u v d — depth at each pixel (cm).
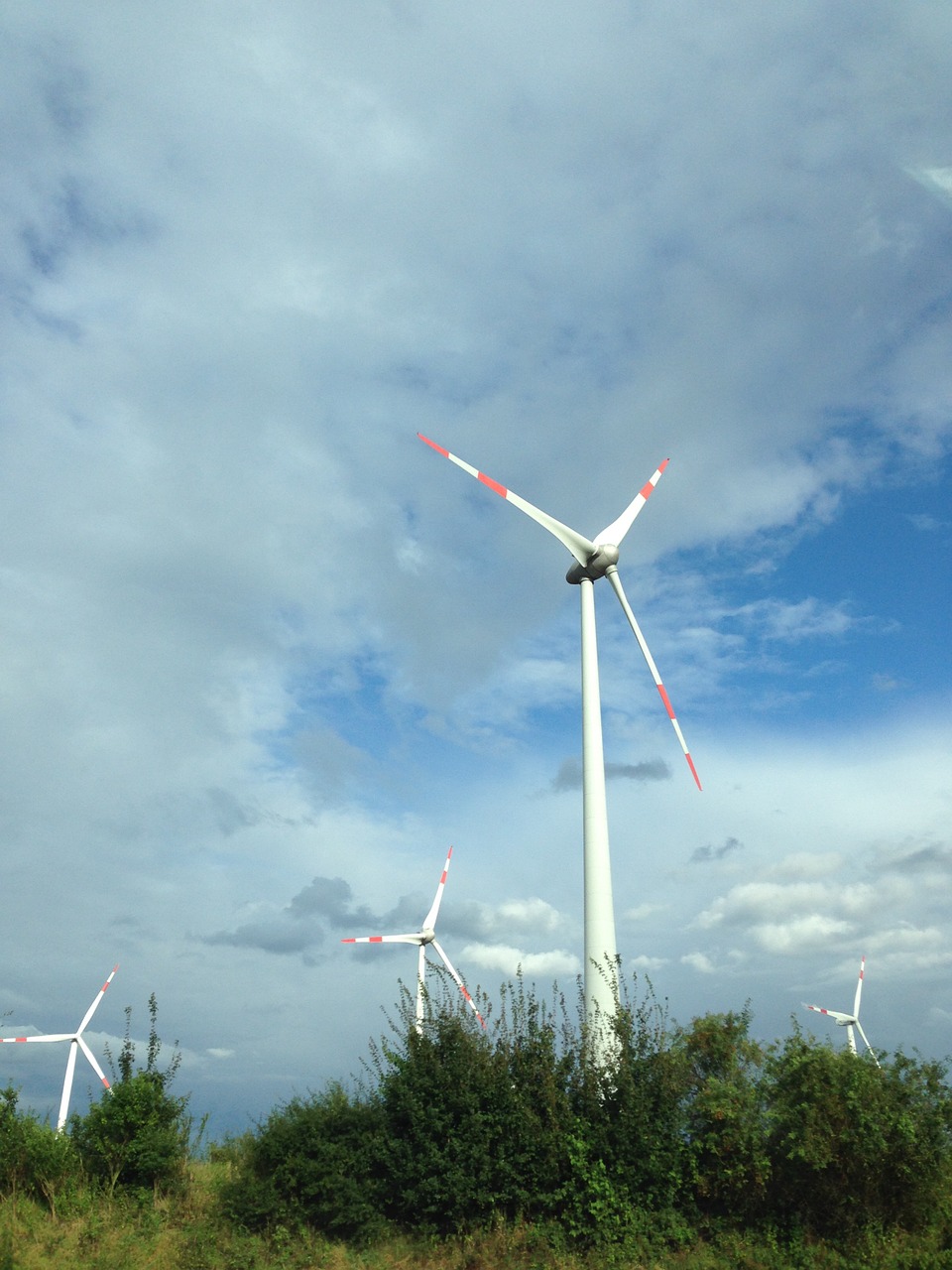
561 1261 1633
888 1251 1652
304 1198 1831
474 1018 2038
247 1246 1697
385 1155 1831
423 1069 1938
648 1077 1895
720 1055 1991
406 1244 1753
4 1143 1984
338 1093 1998
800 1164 1731
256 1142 1920
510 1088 1884
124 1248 1680
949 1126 1786
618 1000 2031
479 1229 1741
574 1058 1973
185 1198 1952
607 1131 1822
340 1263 1678
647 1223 1714
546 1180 1784
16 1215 1795
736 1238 1703
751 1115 1803
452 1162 1798
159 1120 2034
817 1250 1656
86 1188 1919
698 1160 1808
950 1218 1764
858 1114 1736
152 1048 2142
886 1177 1758
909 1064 1900
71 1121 2091
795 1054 1872
